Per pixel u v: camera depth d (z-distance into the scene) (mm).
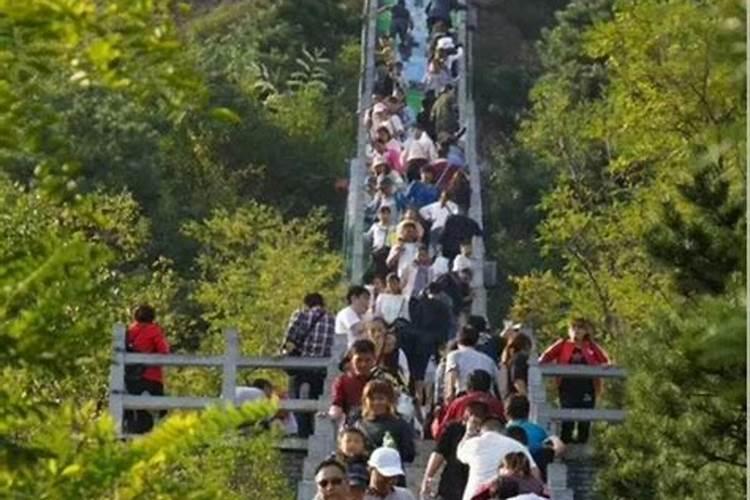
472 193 105312
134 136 127125
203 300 102750
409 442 46375
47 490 13758
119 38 12922
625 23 89500
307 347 59844
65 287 13930
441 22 129125
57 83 13586
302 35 193375
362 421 46531
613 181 108562
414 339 61344
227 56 171500
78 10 12836
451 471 47594
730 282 39844
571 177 109250
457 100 117375
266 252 105625
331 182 153875
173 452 14016
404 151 95750
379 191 88312
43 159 13305
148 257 124312
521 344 58312
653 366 40062
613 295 93938
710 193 40969
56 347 13828
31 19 12805
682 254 41281
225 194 140125
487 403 47844
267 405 14164
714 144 40156
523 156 155250
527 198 153375
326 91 181000
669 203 41750
